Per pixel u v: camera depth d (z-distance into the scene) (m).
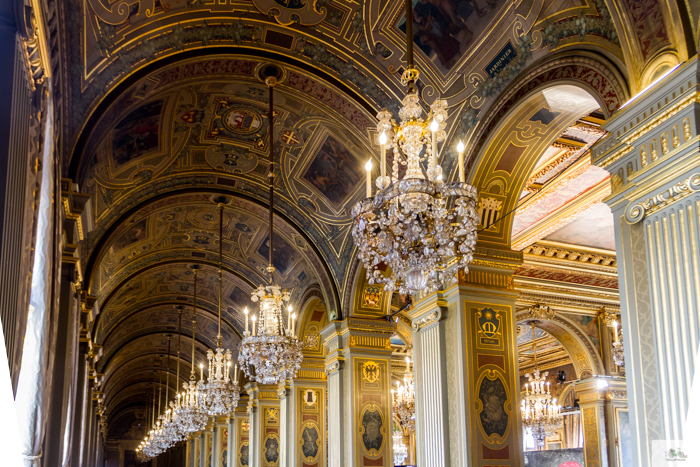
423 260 5.33
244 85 10.38
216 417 29.17
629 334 5.66
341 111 10.48
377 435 12.97
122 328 23.47
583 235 15.40
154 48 8.78
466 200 5.31
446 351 9.12
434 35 8.78
